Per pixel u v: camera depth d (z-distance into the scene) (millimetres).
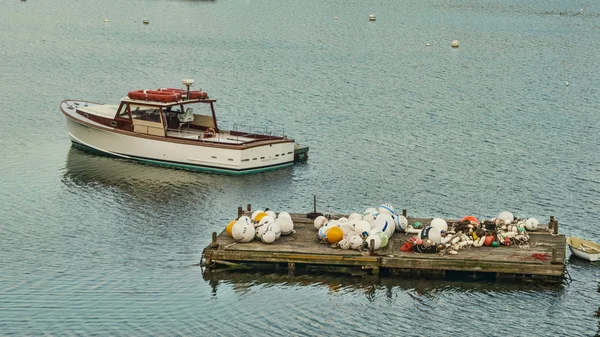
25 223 58938
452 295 48125
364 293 48281
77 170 71500
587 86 116188
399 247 51219
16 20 184500
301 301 47312
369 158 77062
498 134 86812
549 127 90312
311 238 52375
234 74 120250
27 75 114125
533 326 44938
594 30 195375
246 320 45219
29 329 43875
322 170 73250
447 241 50969
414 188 68500
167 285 49188
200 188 67500
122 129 74688
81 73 117562
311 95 105812
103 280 49875
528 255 49906
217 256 50312
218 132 75812
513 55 148875
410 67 132500
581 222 60906
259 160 72062
